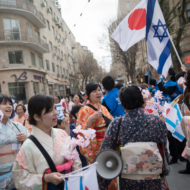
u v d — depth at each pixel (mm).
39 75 22062
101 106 2584
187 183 2717
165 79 3855
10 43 18031
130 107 1513
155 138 1475
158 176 1468
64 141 1615
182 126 2059
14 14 18234
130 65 19953
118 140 1523
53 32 29094
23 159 1445
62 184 1481
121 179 1544
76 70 42938
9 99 2213
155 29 3562
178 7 12211
